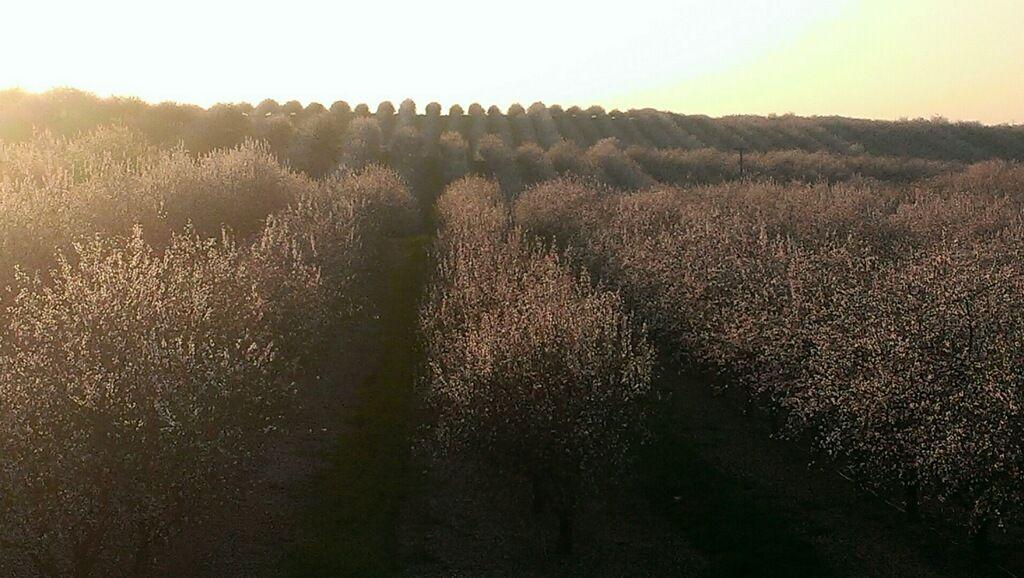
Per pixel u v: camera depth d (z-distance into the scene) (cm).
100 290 1127
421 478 1522
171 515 988
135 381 942
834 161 6656
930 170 6334
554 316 1366
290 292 1741
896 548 1323
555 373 1242
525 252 2391
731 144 8506
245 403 1142
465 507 1424
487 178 6084
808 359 1550
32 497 870
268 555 1199
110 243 1847
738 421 1906
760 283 1898
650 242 2598
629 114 10431
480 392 1274
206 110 6372
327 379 2017
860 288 1642
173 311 1168
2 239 1634
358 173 5162
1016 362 1201
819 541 1351
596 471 1265
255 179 3038
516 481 1308
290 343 1678
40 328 995
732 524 1403
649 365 1499
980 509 1144
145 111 5891
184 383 985
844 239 2947
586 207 3828
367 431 1722
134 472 916
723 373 1917
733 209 3556
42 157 2822
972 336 1320
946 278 1597
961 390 1201
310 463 1533
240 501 1248
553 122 9775
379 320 2653
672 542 1352
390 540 1295
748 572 1258
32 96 5606
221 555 1180
